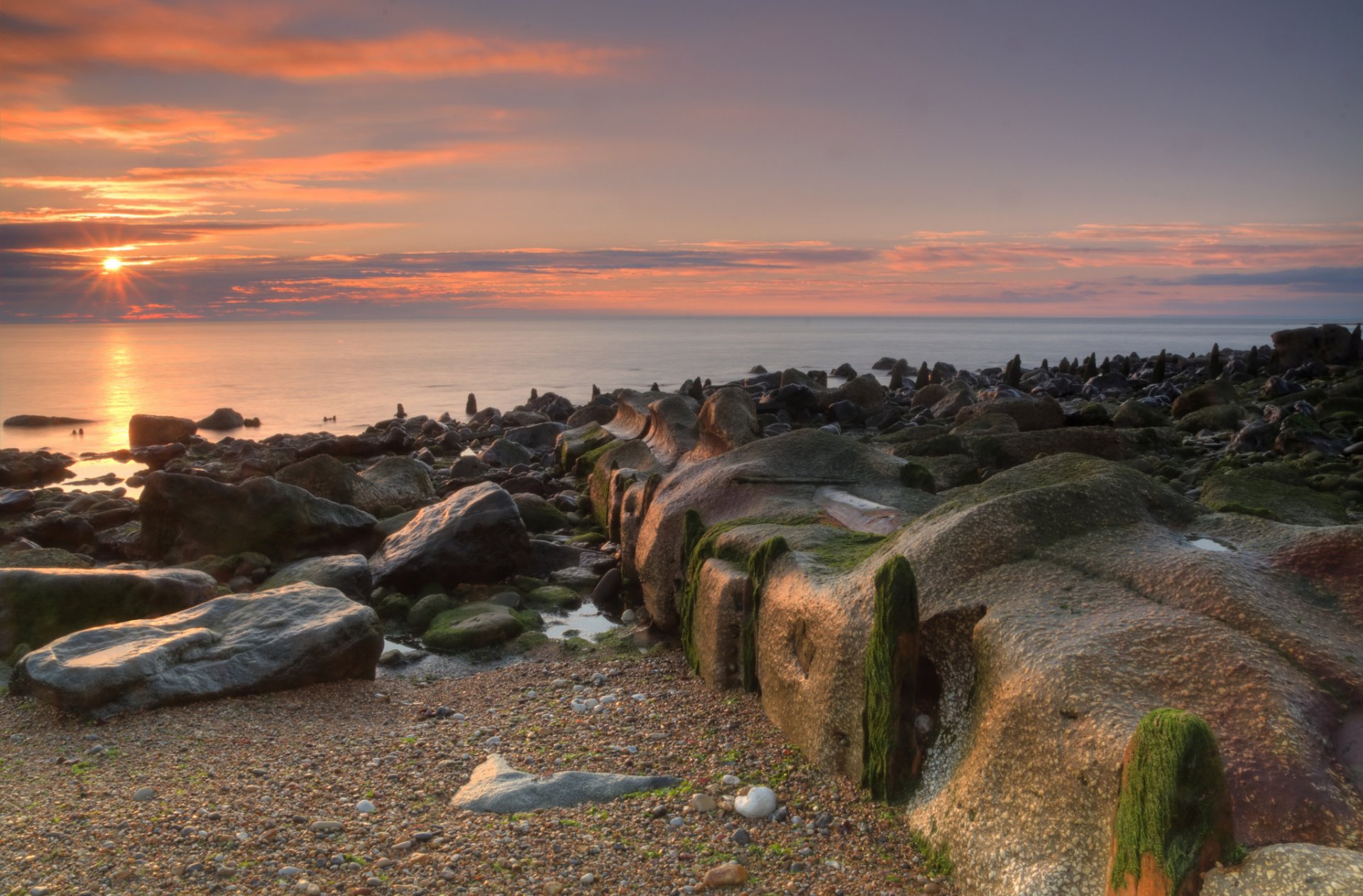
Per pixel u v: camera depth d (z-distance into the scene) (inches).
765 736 270.1
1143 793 142.6
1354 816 143.9
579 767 260.4
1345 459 682.8
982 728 190.5
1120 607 195.6
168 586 390.3
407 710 326.6
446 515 507.2
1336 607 192.9
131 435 1144.2
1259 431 772.0
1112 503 243.4
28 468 912.9
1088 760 161.6
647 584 423.5
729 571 329.4
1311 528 219.1
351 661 350.6
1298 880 128.4
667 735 282.4
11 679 326.0
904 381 1776.6
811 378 1658.5
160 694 309.3
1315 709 162.2
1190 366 1750.7
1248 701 161.8
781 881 192.5
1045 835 165.5
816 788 232.1
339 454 979.3
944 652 220.8
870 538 316.5
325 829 215.9
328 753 274.2
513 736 289.9
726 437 526.3
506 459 909.2
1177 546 218.1
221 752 274.7
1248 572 202.5
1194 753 138.6
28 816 222.1
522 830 216.4
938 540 240.1
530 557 511.5
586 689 342.3
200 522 521.7
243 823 219.3
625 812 227.0
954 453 690.2
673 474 474.0
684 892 189.3
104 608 383.6
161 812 225.6
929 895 181.5
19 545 528.7
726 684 318.7
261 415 1524.4
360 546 548.1
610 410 1023.0
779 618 279.3
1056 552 226.7
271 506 526.3
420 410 1620.3
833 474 415.5
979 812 181.8
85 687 299.9
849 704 232.4
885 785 215.9
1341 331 1390.3
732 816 223.8
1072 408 1127.6
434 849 206.7
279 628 348.5
